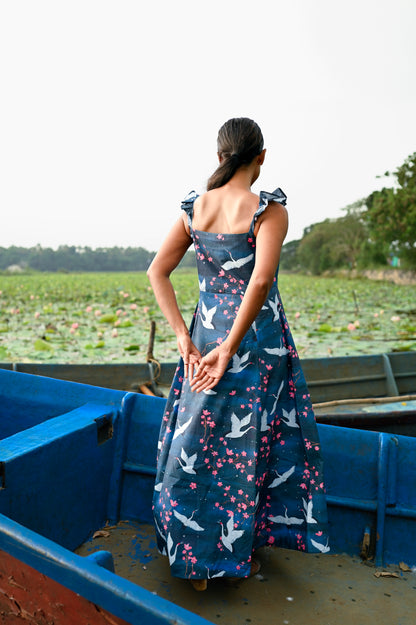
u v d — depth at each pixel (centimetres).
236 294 149
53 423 184
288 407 157
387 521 178
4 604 120
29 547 110
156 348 639
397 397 365
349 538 183
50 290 1897
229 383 149
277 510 161
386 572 174
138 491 200
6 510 150
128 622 95
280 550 187
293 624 151
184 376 159
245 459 149
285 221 144
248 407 148
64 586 104
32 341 677
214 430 150
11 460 151
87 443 185
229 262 148
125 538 190
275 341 151
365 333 770
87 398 210
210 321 152
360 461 180
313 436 154
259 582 169
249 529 149
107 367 380
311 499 154
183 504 151
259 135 155
